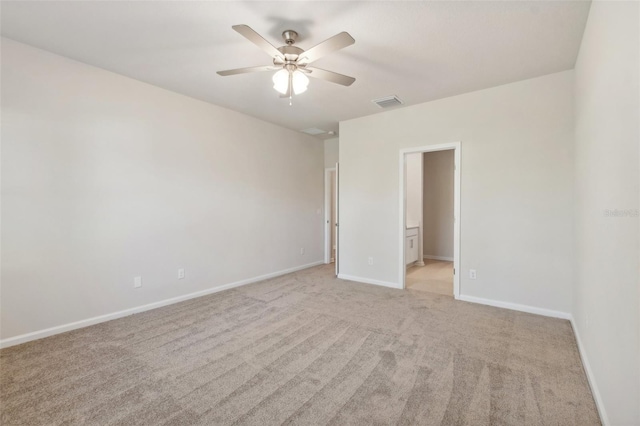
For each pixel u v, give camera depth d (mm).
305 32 2340
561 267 3090
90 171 2934
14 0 1968
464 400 1807
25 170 2561
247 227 4539
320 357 2324
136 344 2539
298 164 5527
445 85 3379
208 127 3975
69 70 2789
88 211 2920
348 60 2791
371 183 4492
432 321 3027
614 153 1496
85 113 2893
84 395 1857
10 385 1956
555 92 3092
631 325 1232
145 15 2141
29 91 2572
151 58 2781
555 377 2039
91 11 2098
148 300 3385
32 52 2584
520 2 1984
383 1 1970
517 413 1690
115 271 3113
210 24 2252
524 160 3273
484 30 2307
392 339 2629
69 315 2809
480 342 2561
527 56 2721
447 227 6629
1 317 2461
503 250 3410
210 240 4023
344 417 1666
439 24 2230
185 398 1833
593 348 1924
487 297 3527
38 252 2633
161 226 3496
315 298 3803
